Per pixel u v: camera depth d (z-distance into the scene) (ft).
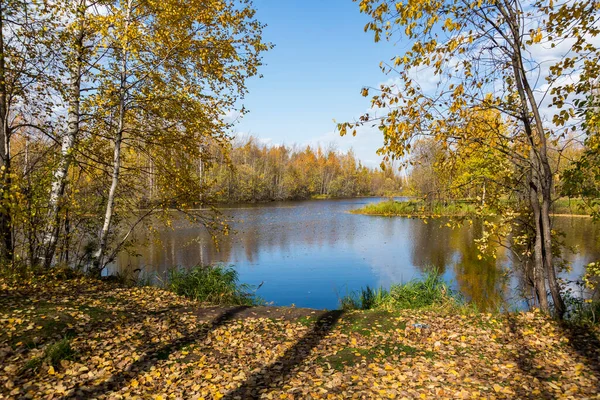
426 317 21.66
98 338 17.03
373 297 31.86
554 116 19.54
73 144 28.22
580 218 83.35
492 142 21.43
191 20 28.43
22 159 28.84
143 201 35.19
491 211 24.70
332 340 18.67
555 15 17.79
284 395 13.12
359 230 84.64
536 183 23.29
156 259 52.85
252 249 61.57
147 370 14.90
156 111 29.01
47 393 12.51
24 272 24.79
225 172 172.76
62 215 26.17
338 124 17.87
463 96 19.65
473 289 36.27
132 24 26.11
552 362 15.31
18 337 15.67
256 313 22.70
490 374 14.53
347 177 288.92
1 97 26.03
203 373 14.85
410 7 15.02
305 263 51.62
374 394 13.19
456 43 17.30
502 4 19.88
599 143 17.25
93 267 29.50
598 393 12.47
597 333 17.78
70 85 28.02
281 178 242.99
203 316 21.53
